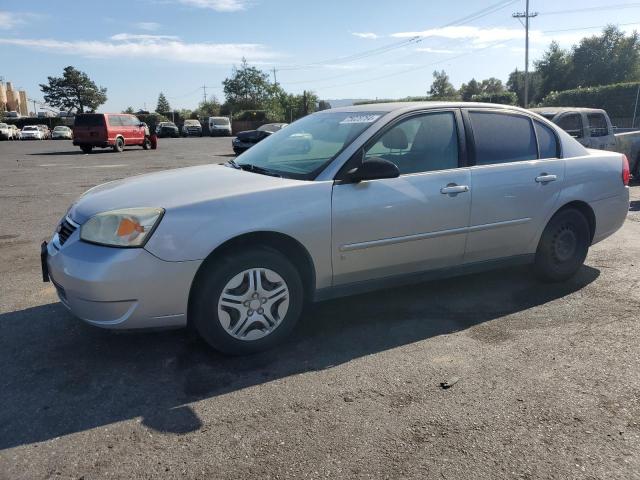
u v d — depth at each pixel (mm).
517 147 4660
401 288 4965
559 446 2646
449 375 3354
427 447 2643
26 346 3793
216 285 3410
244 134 21672
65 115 101438
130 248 3225
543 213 4699
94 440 2711
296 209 3578
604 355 3609
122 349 3734
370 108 4406
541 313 4355
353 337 3928
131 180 4125
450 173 4207
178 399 3100
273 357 3615
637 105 26562
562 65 59000
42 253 3732
